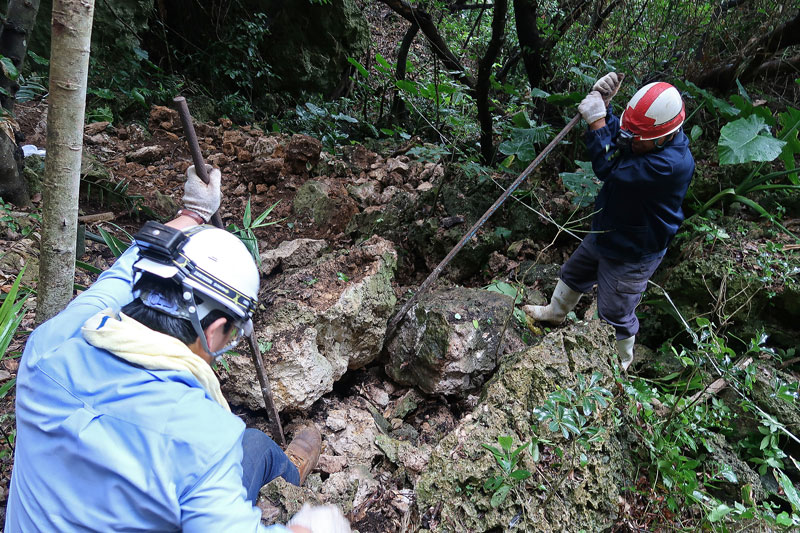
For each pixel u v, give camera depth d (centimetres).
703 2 498
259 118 813
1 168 367
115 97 617
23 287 270
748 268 320
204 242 125
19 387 121
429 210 405
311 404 256
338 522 136
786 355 312
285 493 207
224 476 109
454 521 213
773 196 376
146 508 106
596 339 270
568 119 442
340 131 780
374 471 249
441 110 550
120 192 413
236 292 124
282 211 447
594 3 553
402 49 724
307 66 864
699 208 374
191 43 783
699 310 328
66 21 155
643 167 256
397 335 296
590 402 222
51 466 110
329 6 852
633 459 256
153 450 106
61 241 178
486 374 285
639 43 528
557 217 395
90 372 113
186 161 506
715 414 259
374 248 290
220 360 241
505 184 408
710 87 468
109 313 121
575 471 231
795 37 418
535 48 512
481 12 770
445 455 229
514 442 232
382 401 291
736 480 233
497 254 384
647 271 286
